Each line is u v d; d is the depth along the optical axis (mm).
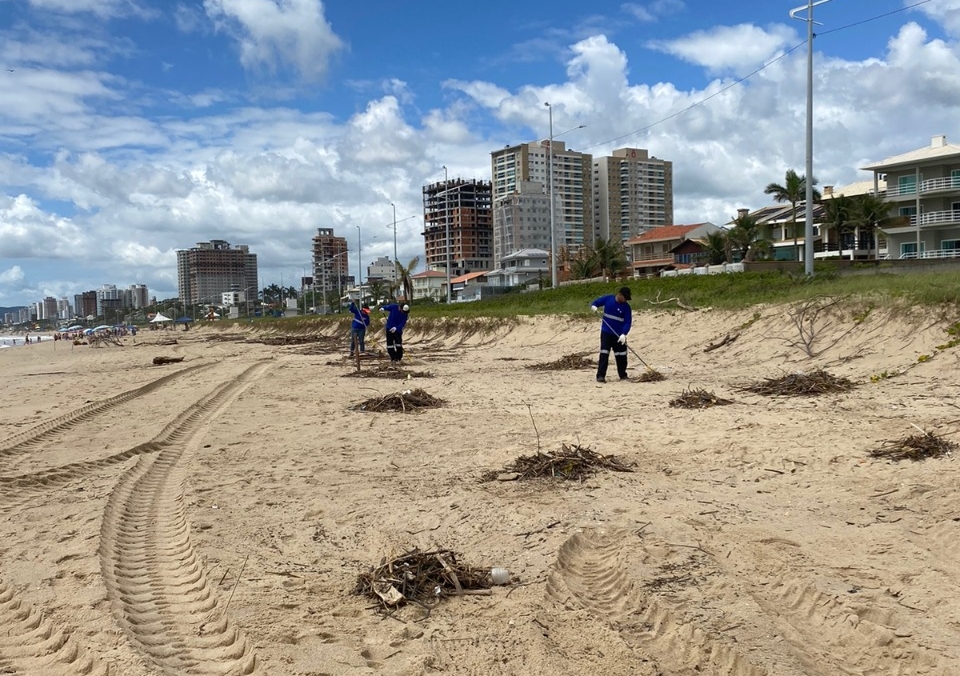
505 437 9812
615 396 13055
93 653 4086
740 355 17391
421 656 3992
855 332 15531
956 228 53562
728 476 7289
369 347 32125
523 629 4254
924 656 3762
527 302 41688
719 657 3850
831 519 5844
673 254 76375
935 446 7426
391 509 6734
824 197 75250
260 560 5551
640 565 5047
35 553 5812
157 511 6973
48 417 13297
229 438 10555
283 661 3955
